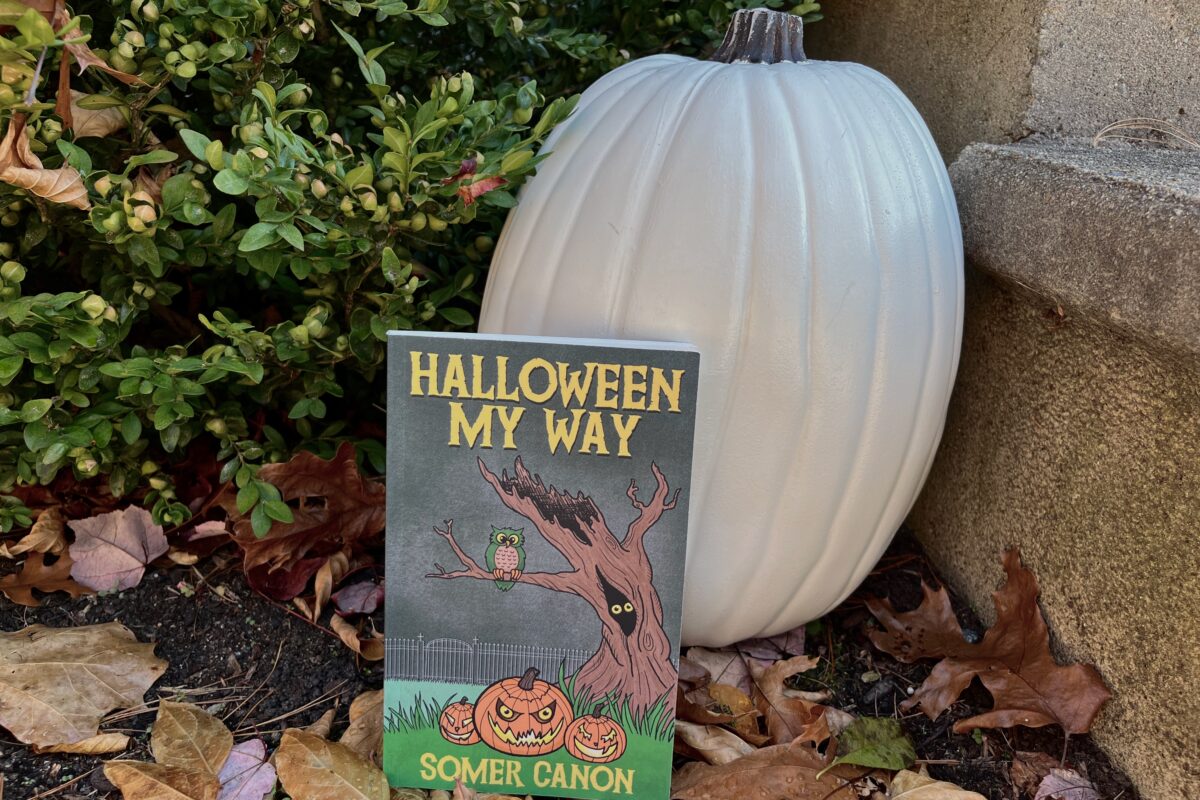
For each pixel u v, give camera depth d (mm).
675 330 1165
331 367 1485
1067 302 1240
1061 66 1458
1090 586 1291
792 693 1371
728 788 1185
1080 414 1297
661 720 1176
